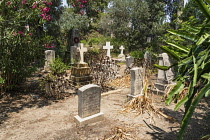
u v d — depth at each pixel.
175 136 3.17
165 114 4.23
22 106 4.73
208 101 5.02
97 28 27.83
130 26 18.94
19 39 5.27
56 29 13.50
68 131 3.36
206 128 3.44
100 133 3.28
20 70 5.65
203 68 2.15
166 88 5.55
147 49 14.55
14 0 5.18
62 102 5.15
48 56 9.77
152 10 18.42
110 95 5.97
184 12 7.12
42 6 5.75
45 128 3.48
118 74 9.11
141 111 4.28
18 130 3.39
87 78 7.21
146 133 3.29
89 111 3.79
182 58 2.48
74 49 10.53
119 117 4.05
